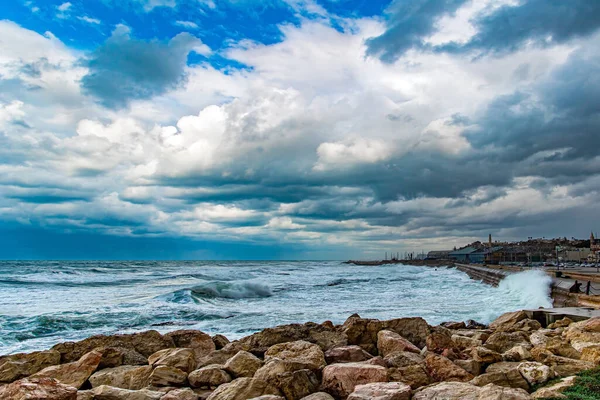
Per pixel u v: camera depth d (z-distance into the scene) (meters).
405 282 53.22
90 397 7.35
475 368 8.38
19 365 9.47
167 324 18.38
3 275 52.69
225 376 8.69
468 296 32.97
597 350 8.36
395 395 6.39
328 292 36.94
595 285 27.61
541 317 14.50
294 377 7.67
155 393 7.76
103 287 40.31
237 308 23.98
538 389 6.79
